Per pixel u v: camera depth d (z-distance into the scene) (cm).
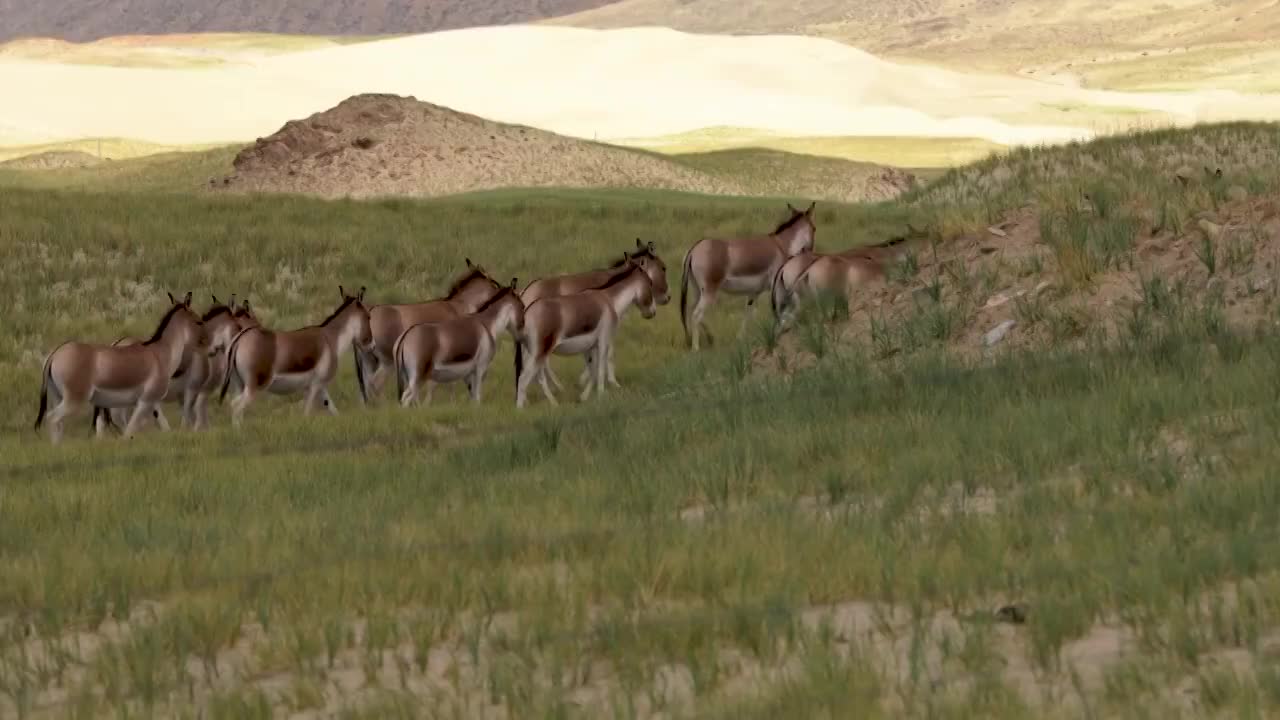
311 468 2653
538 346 3716
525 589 1634
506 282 6128
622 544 1797
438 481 2452
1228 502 1700
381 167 13675
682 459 2398
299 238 6744
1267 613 1329
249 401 3612
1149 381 2516
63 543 2066
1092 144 7388
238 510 2298
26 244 6303
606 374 4050
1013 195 4566
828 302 3706
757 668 1353
